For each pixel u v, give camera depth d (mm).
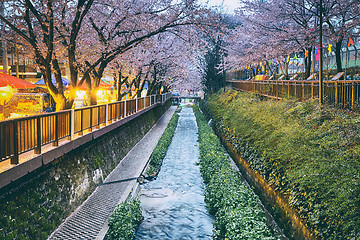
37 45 10766
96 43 14281
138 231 10102
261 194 10906
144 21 13977
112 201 10578
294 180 8227
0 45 16891
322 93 12047
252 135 14320
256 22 21562
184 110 65938
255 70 40438
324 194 6855
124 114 18312
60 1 10359
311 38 16859
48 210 7742
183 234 9969
